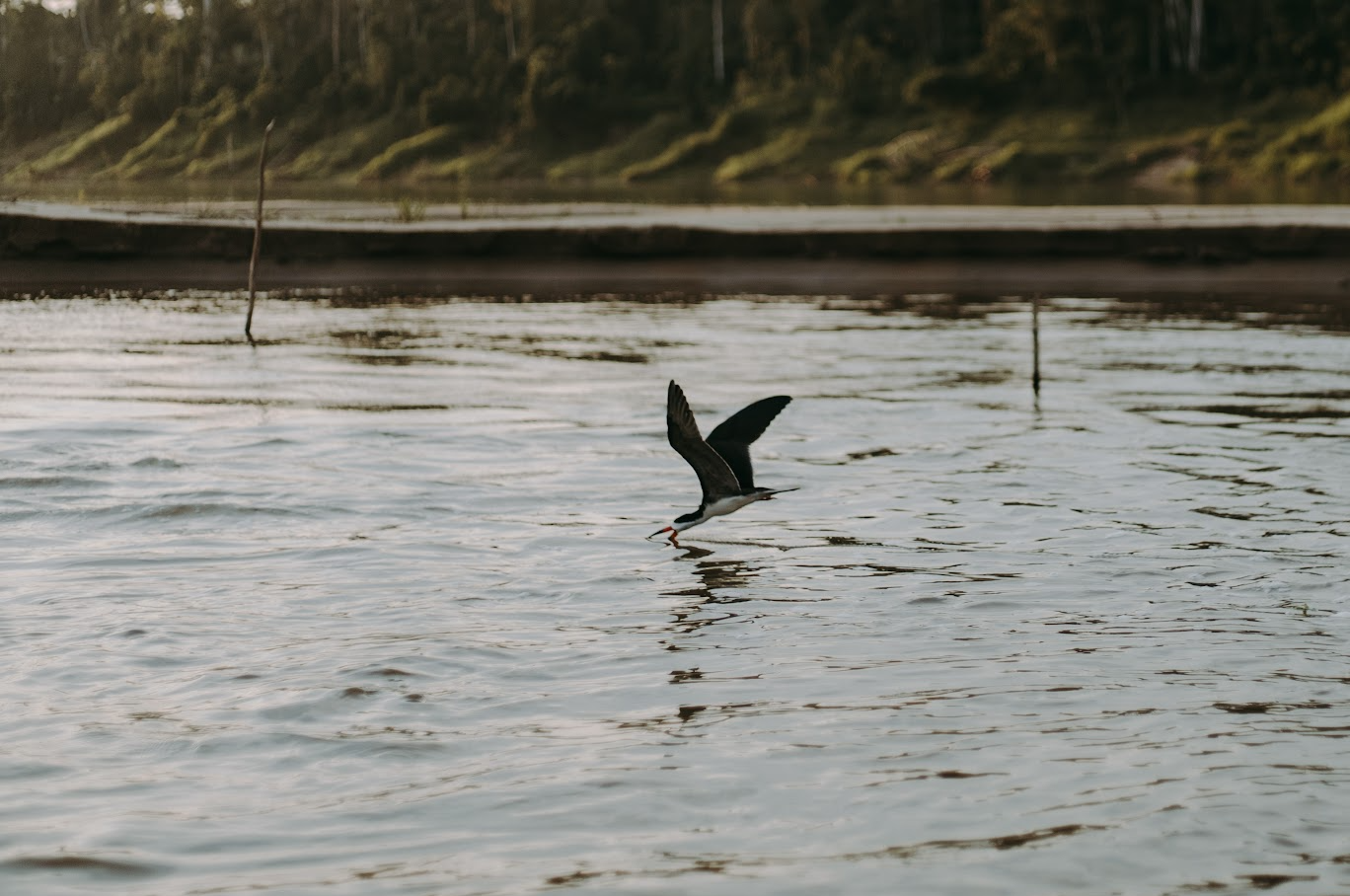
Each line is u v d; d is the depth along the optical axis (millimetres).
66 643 10977
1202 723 9312
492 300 37906
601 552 13930
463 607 12078
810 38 133000
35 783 8406
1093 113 111250
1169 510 15422
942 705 9711
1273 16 115812
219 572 13086
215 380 24516
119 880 7195
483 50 144625
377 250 42250
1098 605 12086
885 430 20297
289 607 12016
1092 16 117812
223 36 151625
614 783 8406
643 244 42312
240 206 57844
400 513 15359
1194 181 97812
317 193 85875
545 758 8812
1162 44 120812
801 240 42125
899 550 13961
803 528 14859
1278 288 38969
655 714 9562
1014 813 7949
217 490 16109
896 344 29578
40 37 150250
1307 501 15758
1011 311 35250
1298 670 10383
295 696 9844
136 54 149500
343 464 17703
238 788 8352
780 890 7082
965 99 112750
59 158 141375
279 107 140750
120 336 30594
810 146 116188
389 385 24188
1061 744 8977
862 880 7172
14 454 17734
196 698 9828
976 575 13023
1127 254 41281
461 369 26125
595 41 135125
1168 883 7113
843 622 11672
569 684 10172
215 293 39250
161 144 139125
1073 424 20656
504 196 78625
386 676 10242
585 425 20500
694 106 127688
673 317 34469
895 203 68750
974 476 17266
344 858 7465
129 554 13688
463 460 18094
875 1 137375
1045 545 14078
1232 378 25062
